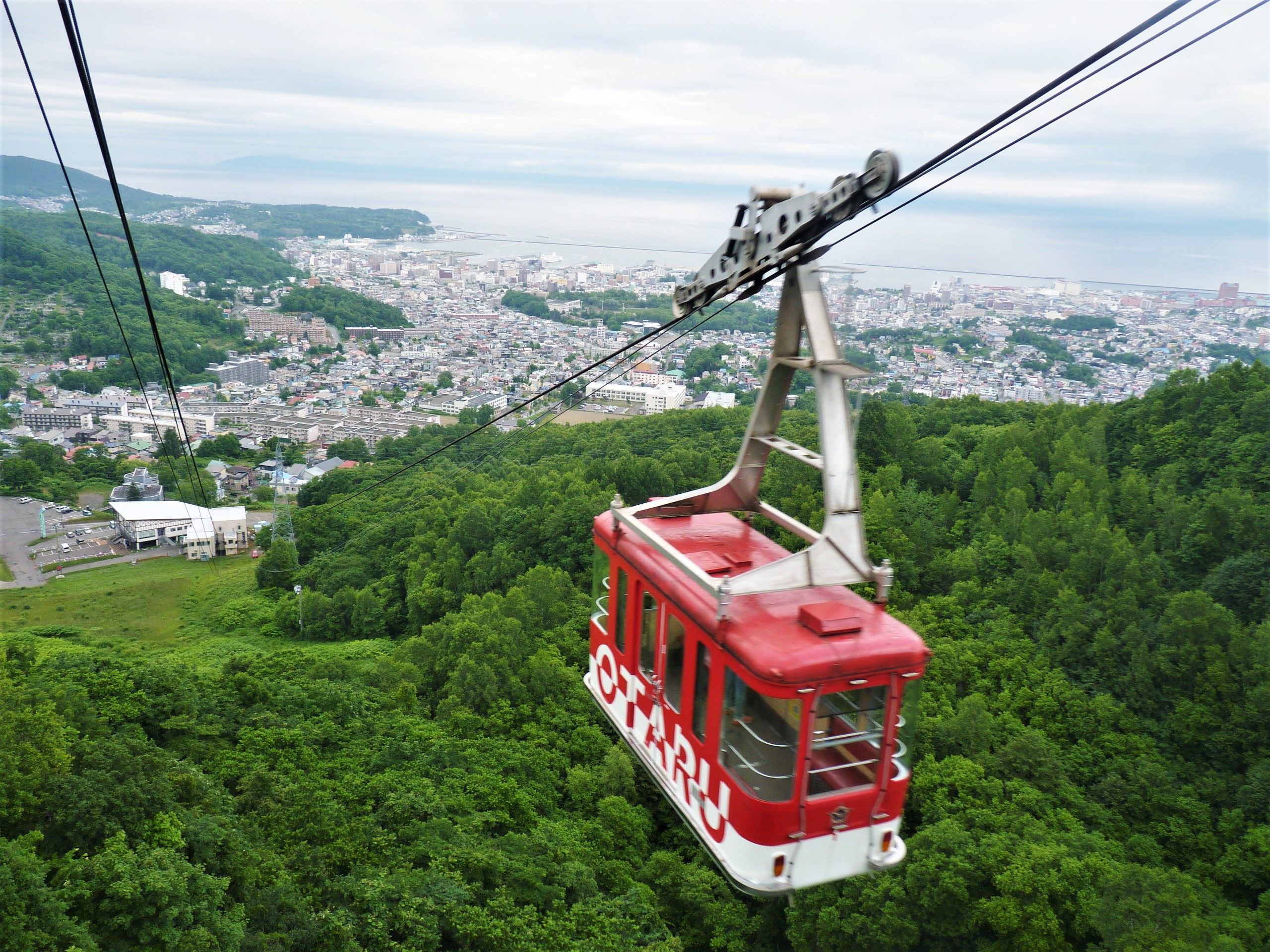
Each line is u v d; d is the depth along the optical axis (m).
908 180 10.95
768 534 93.69
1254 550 77.25
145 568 172.12
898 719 11.84
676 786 13.81
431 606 110.31
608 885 54.12
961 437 120.88
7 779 40.03
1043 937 47.84
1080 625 73.69
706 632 12.43
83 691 57.47
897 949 49.59
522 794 59.03
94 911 35.22
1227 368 105.38
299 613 122.06
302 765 59.38
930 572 87.31
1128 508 89.81
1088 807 59.03
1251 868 53.62
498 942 44.03
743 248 13.46
